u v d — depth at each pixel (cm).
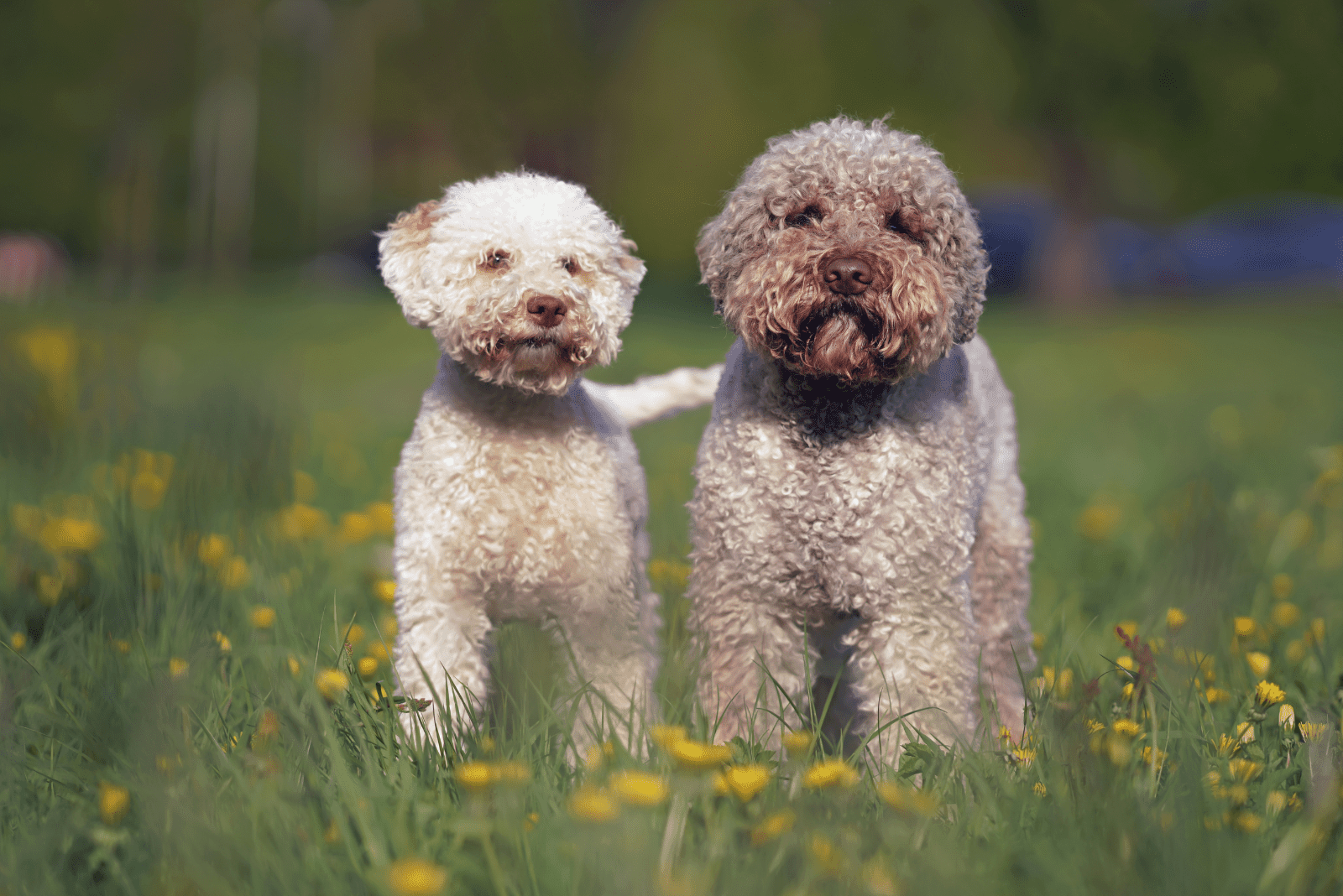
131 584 502
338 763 320
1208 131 3362
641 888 269
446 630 442
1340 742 359
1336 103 3328
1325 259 4459
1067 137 3566
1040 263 3872
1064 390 1644
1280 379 1797
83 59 3981
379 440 1037
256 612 480
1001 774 346
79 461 785
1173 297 4391
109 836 301
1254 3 3369
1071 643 521
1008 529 514
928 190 452
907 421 433
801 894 276
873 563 429
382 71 4444
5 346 945
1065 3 3341
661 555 634
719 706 443
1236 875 282
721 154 4056
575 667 436
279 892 284
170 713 346
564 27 4309
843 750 469
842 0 3581
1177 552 586
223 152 4288
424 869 256
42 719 384
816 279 419
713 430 456
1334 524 733
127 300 1518
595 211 492
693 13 4109
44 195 4084
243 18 4275
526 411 458
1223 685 444
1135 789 326
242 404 920
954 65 3419
